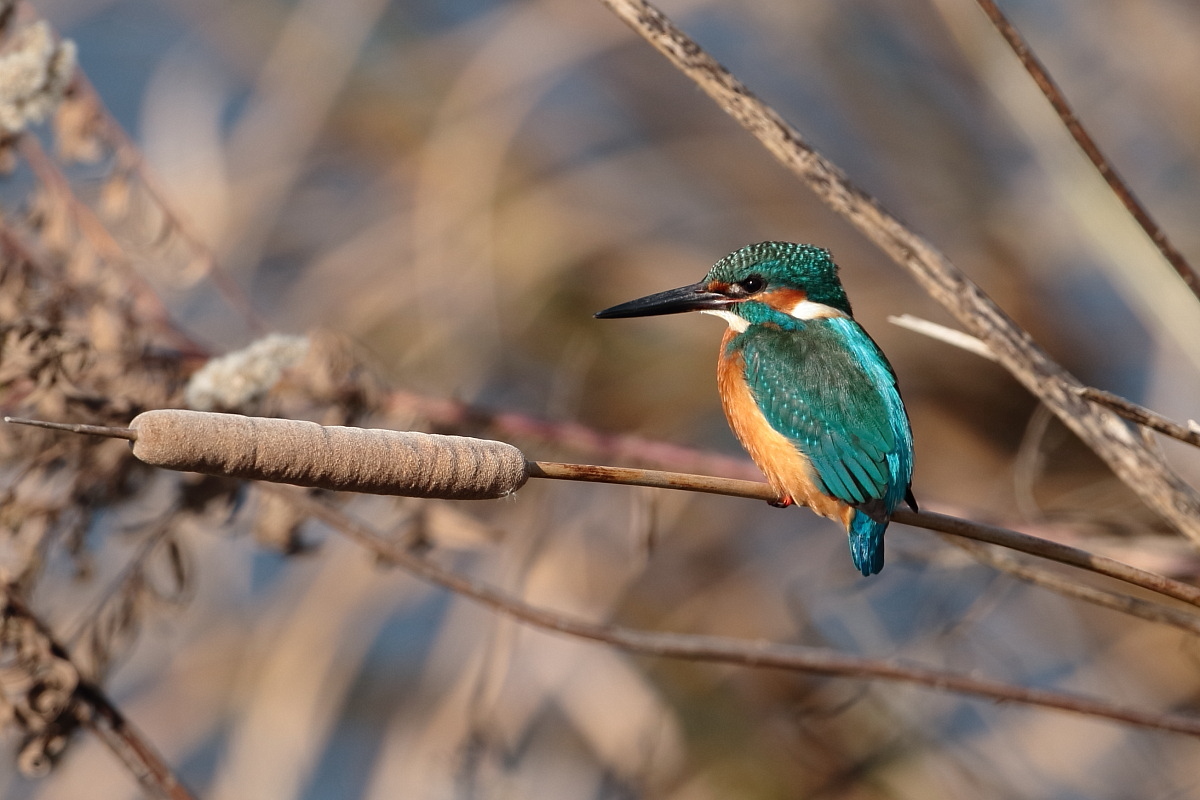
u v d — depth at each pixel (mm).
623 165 14211
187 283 10469
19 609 7957
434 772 10828
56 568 10469
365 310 13398
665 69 14734
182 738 11758
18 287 9039
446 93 14867
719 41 15109
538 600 11461
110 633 8820
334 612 11844
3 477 9188
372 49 15055
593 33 14617
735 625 12031
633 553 11547
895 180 14242
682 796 11133
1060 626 11812
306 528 11086
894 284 13586
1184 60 13570
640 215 13961
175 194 13727
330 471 4801
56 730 8047
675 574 12242
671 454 10008
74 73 9375
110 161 10367
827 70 14547
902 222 7629
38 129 12453
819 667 8070
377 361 10992
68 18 16016
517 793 10719
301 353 8422
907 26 14578
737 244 13922
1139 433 7383
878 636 11828
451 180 13891
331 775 11578
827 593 12195
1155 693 11438
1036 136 10922
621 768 10961
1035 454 10336
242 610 12148
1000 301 13500
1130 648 11578
